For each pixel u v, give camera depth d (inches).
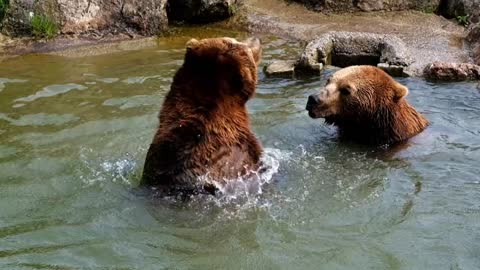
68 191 216.4
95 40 437.4
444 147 263.0
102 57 398.3
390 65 368.5
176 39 446.9
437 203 211.0
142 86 331.6
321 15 490.3
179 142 205.9
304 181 227.0
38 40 426.3
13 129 270.7
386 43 387.2
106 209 204.1
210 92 209.6
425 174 236.4
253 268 173.8
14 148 250.1
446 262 176.6
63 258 177.6
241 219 198.7
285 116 290.5
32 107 299.4
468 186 224.7
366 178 232.1
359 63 395.5
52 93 320.8
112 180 224.1
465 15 478.6
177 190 206.1
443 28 462.9
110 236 189.0
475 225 196.1
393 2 501.7
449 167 242.5
